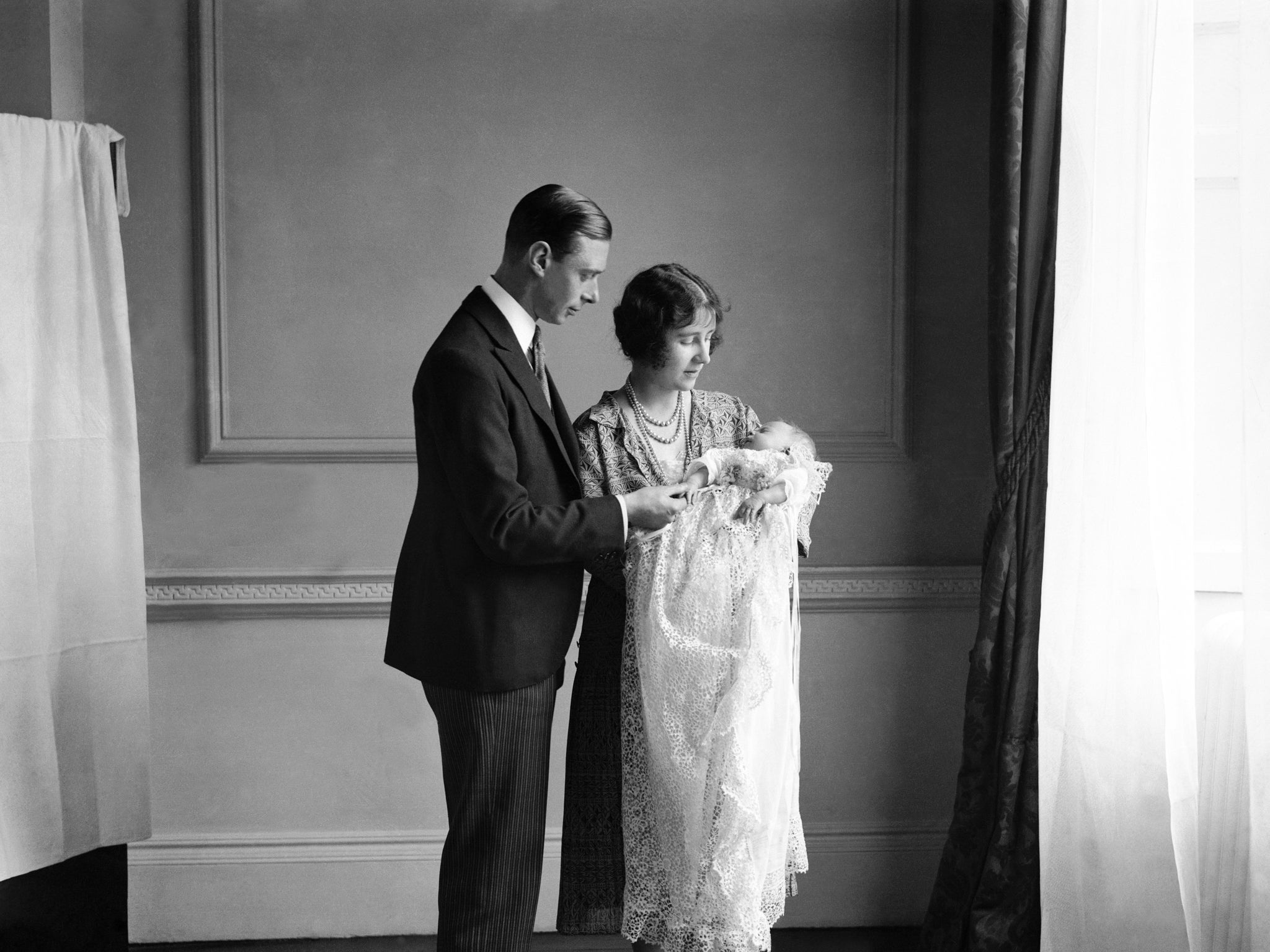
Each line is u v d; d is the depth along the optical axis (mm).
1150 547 2361
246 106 3232
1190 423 2375
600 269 2346
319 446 3256
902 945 3238
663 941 2389
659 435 2457
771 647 2283
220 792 3283
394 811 3311
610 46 3293
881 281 3344
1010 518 2859
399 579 2426
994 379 2891
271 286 3252
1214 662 2375
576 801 2523
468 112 3277
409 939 3283
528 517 2201
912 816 3387
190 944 3254
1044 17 2754
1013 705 2809
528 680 2307
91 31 3203
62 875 2893
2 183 2688
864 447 3346
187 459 3252
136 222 3227
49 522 2771
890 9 3314
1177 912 2354
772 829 2330
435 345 2352
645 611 2334
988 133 3334
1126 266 2412
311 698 3289
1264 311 2033
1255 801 2037
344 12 3248
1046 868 2553
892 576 3350
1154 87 2361
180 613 3236
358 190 3264
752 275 3332
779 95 3320
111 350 2859
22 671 2695
